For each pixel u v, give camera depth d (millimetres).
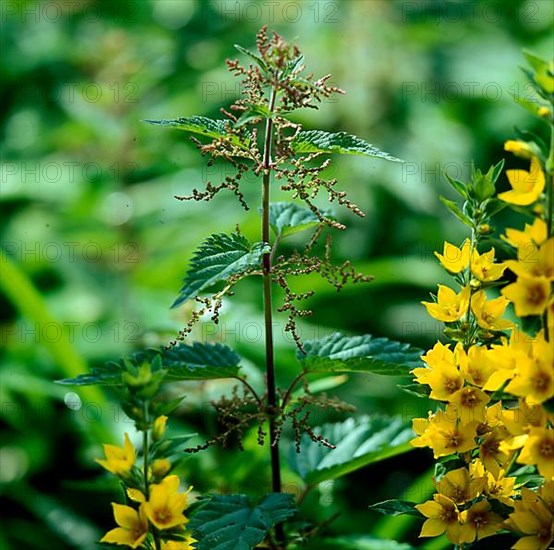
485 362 2346
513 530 2336
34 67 4957
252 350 3199
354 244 3971
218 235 2410
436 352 2361
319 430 2674
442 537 2732
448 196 4199
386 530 2852
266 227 2463
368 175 4113
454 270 2381
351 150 2412
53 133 4195
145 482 2332
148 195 3971
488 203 2367
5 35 5137
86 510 3119
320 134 2426
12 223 4078
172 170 3984
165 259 3615
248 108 2410
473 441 2354
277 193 3807
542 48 4883
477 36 4957
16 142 4688
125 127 3803
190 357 2518
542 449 2287
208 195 2426
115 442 2908
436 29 4750
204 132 2439
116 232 3754
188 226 3852
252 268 2469
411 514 2377
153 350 2496
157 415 2326
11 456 3285
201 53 4754
